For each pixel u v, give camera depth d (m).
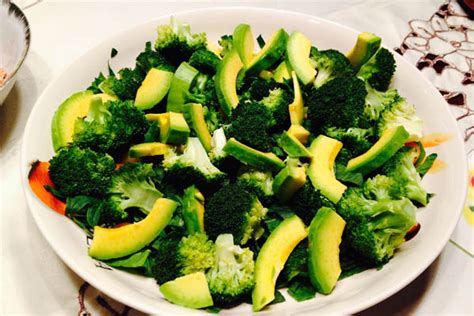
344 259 0.53
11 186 0.58
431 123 0.59
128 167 0.55
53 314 0.52
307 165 0.57
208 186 0.56
